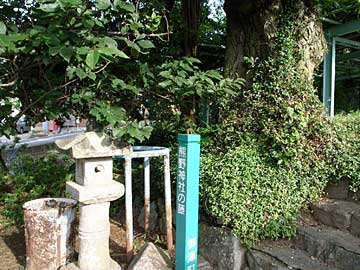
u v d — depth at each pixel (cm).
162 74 256
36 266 258
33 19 229
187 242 227
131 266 259
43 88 259
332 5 452
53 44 165
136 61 295
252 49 339
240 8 339
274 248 265
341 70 855
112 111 226
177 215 232
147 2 303
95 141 227
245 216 261
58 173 450
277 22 323
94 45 174
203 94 284
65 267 245
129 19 221
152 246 273
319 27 335
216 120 366
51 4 170
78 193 224
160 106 347
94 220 235
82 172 233
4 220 392
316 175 301
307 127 307
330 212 278
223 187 265
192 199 228
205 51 527
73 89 257
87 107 261
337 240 247
